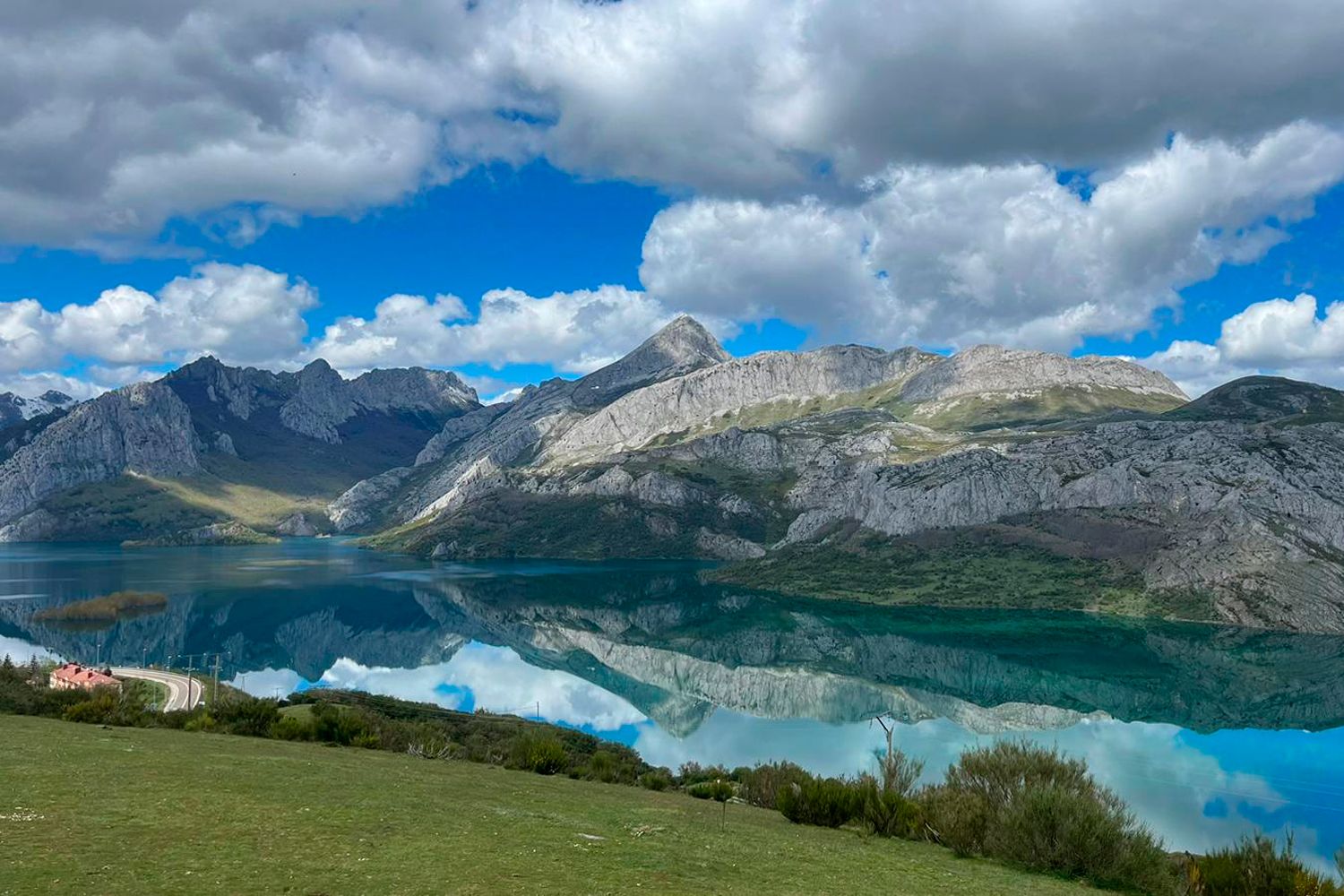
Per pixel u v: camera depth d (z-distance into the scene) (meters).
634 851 27.06
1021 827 33.88
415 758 58.22
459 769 53.25
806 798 42.34
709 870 25.53
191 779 32.81
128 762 36.25
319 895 18.50
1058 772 41.38
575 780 56.47
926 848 36.66
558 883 21.53
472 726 109.19
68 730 49.81
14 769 31.83
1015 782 40.47
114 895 17.27
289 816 26.86
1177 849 88.69
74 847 20.89
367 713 83.06
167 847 21.72
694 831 33.56
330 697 130.50
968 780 42.78
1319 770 123.06
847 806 41.66
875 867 29.64
